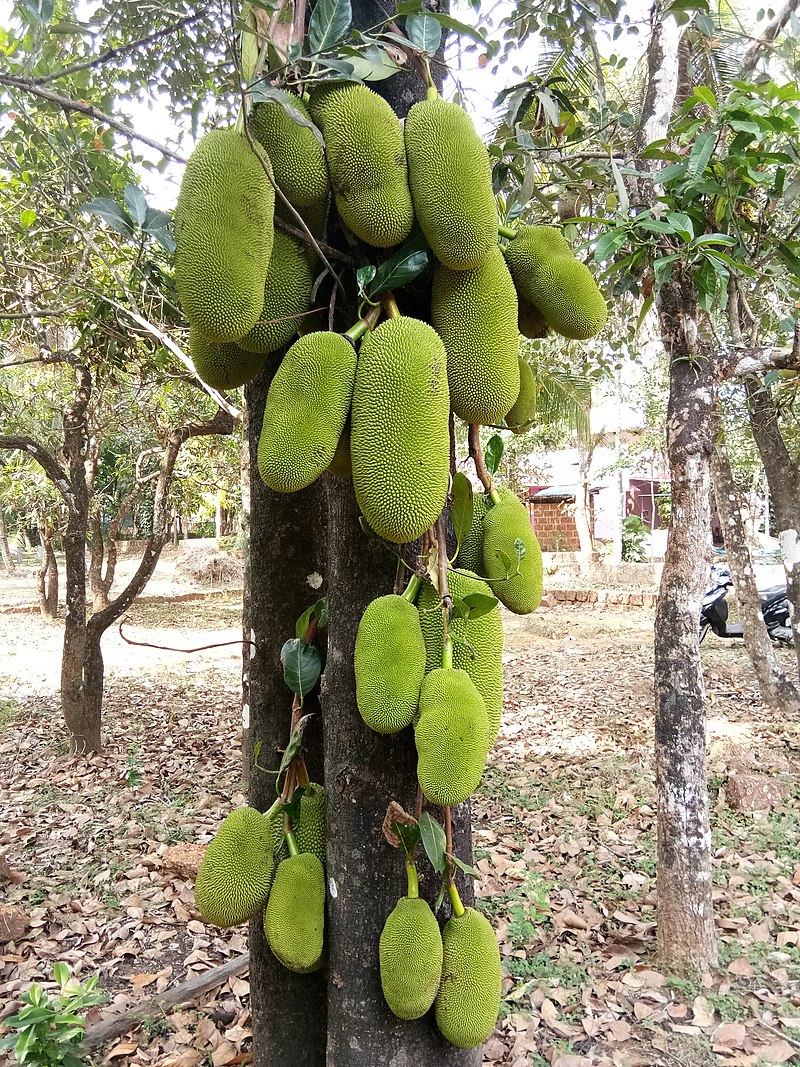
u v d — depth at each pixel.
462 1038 1.32
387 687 1.21
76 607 6.82
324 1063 1.86
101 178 3.78
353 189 1.17
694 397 3.44
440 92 1.59
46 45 2.51
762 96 2.79
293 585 2.08
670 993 3.20
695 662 3.41
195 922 3.93
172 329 4.89
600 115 3.13
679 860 3.36
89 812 5.52
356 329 1.21
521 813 5.15
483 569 1.44
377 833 1.43
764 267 3.11
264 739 2.05
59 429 8.60
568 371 6.19
